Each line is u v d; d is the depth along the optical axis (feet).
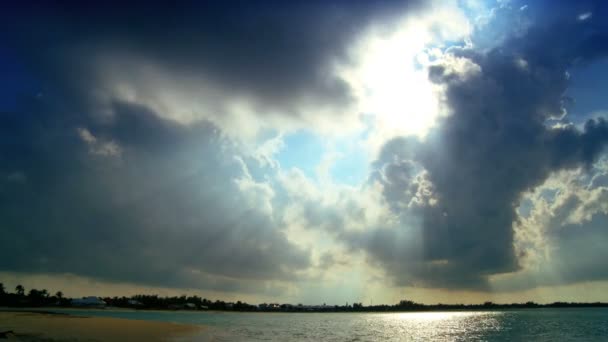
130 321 340.80
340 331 355.36
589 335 323.57
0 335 169.99
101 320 330.54
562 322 513.04
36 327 222.07
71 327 234.17
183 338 210.79
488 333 353.51
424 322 595.06
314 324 491.72
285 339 248.32
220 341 208.44
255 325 424.46
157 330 250.16
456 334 343.67
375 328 424.05
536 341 279.90
